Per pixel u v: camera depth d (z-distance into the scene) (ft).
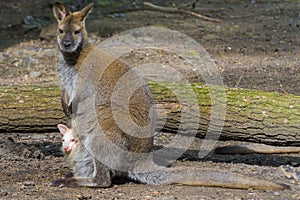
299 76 54.75
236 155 39.32
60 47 36.76
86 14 38.11
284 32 68.80
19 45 64.39
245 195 31.89
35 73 55.42
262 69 56.65
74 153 34.19
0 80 53.98
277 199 31.40
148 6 78.13
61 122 38.52
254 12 76.69
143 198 31.40
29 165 37.11
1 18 72.69
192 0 81.82
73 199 31.24
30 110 38.27
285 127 36.04
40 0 79.92
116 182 34.14
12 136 42.75
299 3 80.43
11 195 31.96
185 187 33.27
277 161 38.19
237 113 36.83
